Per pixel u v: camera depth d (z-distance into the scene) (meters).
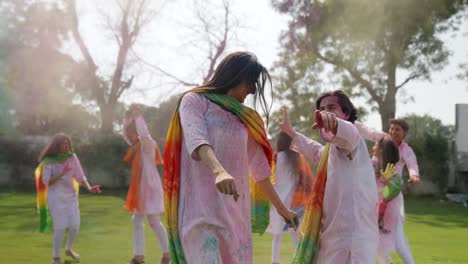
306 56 26.23
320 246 3.71
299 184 6.47
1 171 25.50
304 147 4.15
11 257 7.35
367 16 23.72
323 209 3.70
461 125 23.00
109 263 6.99
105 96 28.72
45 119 30.72
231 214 2.97
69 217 7.17
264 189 3.28
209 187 2.94
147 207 6.83
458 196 21.28
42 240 9.16
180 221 2.97
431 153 22.22
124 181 25.08
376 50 24.52
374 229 3.63
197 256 2.88
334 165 3.66
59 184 7.15
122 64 27.83
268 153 3.21
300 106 26.59
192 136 2.77
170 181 3.03
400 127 6.48
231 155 3.00
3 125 29.30
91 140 25.33
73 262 7.07
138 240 6.86
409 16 23.44
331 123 3.38
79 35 28.09
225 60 3.14
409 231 11.29
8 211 14.49
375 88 25.23
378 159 5.67
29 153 25.55
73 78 29.56
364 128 5.86
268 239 9.47
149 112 26.50
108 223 11.94
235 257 2.95
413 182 6.29
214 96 3.03
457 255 7.93
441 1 23.39
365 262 3.54
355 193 3.59
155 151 7.11
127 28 27.81
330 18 24.70
